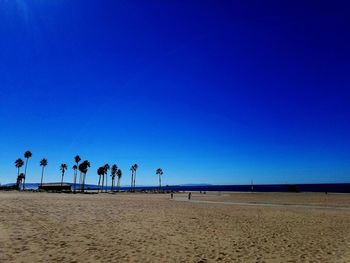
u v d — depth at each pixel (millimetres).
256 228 17281
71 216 20328
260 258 10383
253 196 66312
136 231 15133
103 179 116875
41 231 14039
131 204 34344
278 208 31312
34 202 32594
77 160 119312
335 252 11414
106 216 21047
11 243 11195
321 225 18859
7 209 23422
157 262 9531
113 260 9531
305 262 9914
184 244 12359
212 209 29391
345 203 40312
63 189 97625
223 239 13703
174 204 36156
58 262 9047
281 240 13750
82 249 10836
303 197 58594
